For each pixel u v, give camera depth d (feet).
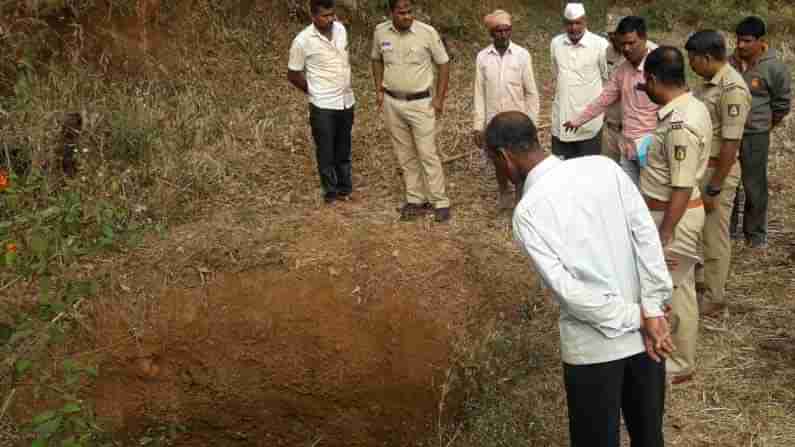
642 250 9.41
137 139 19.90
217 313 15.88
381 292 15.94
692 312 13.01
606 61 17.49
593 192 9.30
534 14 35.47
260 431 16.14
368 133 23.43
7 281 14.75
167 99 22.75
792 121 24.53
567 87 17.53
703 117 11.94
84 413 13.44
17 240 15.16
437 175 17.85
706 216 14.83
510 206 18.78
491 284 16.10
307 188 20.06
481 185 20.61
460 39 31.42
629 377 9.88
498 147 9.64
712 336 14.76
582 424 9.93
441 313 15.61
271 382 15.83
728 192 14.61
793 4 37.24
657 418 9.96
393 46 16.83
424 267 16.31
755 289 16.26
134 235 16.66
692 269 12.94
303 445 16.14
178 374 15.70
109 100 21.36
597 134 17.69
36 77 20.58
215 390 15.81
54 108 19.92
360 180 20.71
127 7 23.11
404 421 15.39
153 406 15.57
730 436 12.26
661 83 12.04
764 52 16.66
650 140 12.66
